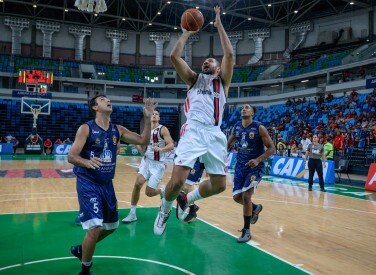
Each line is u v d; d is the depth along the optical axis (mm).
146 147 5285
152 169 5254
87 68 30938
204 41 33875
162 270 3332
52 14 32219
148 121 3154
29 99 21609
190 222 5379
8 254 3660
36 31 31625
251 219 4797
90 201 2912
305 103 23609
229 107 29875
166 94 32781
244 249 4090
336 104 20812
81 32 32594
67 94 29219
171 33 34000
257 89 31297
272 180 12023
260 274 3301
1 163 14953
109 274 3199
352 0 24812
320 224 5578
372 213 6652
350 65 23188
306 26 30031
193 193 4066
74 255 3326
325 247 4297
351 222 5789
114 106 30391
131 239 4355
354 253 4086
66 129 27156
